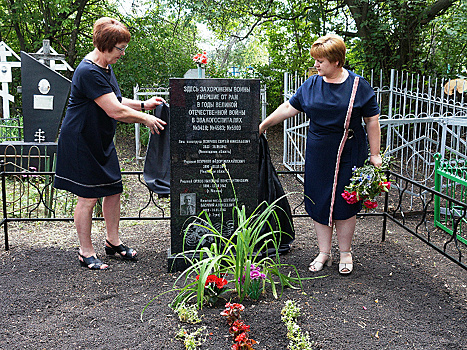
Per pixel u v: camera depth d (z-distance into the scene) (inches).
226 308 112.9
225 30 601.6
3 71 395.9
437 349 107.3
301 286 134.0
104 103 137.6
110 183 149.9
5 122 402.6
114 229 160.2
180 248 152.3
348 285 139.3
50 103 313.1
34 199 259.3
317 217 147.1
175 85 143.2
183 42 644.1
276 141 496.1
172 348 105.2
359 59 477.7
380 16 455.2
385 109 416.2
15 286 139.1
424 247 186.2
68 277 146.3
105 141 147.0
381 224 219.6
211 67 615.5
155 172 158.2
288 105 147.6
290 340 107.5
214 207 151.6
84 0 567.5
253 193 152.4
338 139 138.1
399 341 109.7
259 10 524.7
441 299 134.2
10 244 179.8
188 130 146.3
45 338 110.7
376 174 137.3
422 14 438.6
